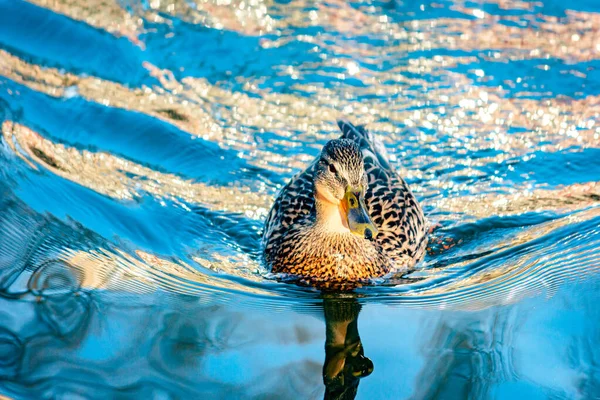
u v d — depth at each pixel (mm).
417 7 13688
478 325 8094
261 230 10094
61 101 11461
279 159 11047
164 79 12156
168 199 10258
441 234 9977
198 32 12992
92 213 9656
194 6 13422
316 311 8508
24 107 11164
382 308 8555
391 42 13047
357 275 9102
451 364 7543
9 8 13086
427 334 8031
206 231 9914
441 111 11820
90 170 10422
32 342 7562
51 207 9523
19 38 12633
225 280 9039
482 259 9398
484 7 13719
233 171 10867
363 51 12852
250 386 7250
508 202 10375
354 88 12109
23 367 7270
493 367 7449
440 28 13289
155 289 8555
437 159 11094
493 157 11078
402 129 11516
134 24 13016
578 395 7035
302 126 11547
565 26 13375
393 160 11062
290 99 11969
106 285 8469
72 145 10789
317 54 12727
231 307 8430
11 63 12070
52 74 12000
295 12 13492
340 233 9109
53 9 13086
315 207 9180
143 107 11602
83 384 7094
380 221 9430
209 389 7172
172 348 7656
